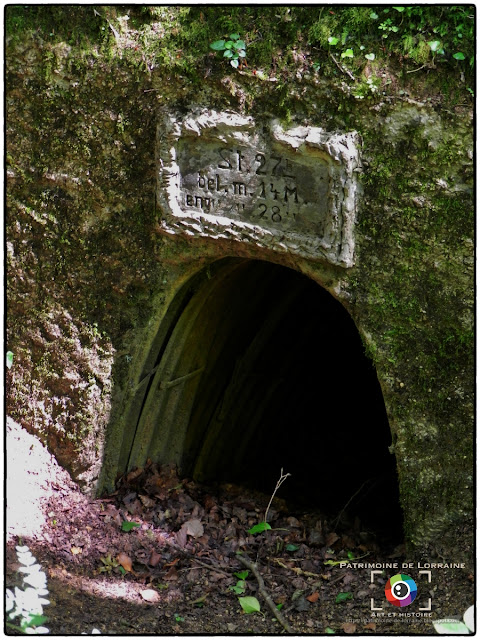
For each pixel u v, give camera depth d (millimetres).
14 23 2873
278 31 2652
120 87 2812
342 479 4055
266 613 2662
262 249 2734
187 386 3324
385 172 2602
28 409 3057
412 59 2543
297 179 2664
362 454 4324
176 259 2861
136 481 3166
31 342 3043
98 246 2938
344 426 4535
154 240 2869
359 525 3143
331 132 2625
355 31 2590
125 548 2867
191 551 2918
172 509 3076
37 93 2902
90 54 2828
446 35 2529
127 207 2881
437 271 2615
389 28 2543
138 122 2812
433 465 2701
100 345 2986
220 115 2691
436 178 2572
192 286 3059
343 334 4289
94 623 2529
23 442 3031
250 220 2727
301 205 2672
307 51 2625
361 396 4578
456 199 2566
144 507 3043
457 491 2688
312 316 3920
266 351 3723
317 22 2609
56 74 2867
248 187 2713
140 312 2959
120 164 2859
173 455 3379
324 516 3234
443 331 2643
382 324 2695
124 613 2605
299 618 2625
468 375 2643
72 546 2818
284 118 2660
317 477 4070
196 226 2764
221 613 2656
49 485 2967
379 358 2707
